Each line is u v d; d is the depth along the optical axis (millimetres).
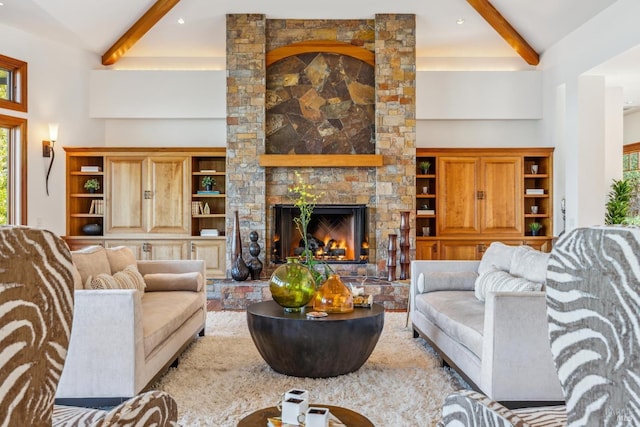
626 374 680
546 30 6816
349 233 6895
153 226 7148
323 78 6918
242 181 6707
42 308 737
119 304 2756
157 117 7465
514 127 7836
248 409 2812
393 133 6715
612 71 6293
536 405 2631
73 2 5926
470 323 3160
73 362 2746
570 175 6719
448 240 7355
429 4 6582
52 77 6793
